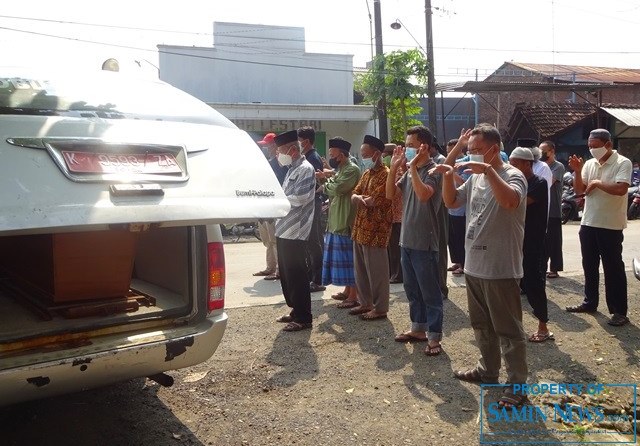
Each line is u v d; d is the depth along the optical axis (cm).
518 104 2355
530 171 500
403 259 504
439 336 484
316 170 678
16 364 277
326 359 480
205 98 2209
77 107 317
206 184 302
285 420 378
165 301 354
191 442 352
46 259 334
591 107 2355
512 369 392
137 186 275
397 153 499
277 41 2275
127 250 339
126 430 365
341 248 610
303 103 2325
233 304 642
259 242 1184
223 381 438
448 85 2231
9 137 266
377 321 573
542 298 508
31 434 359
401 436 357
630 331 542
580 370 455
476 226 390
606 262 557
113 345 305
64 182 262
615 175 542
